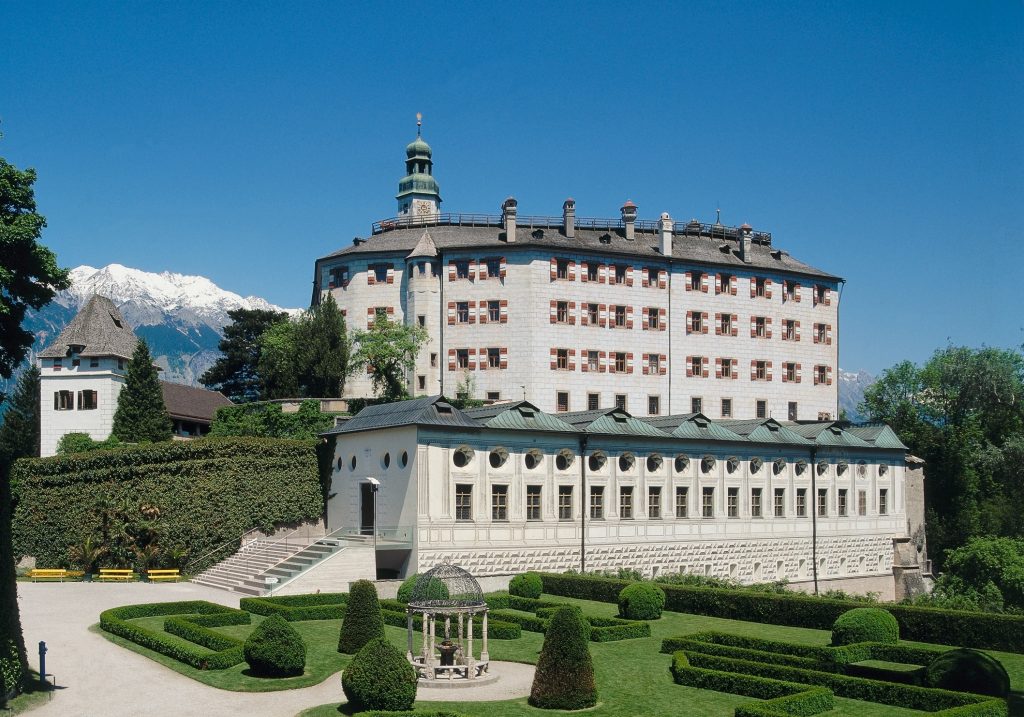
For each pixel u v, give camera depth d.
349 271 95.50
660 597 53.12
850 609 48.28
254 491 69.88
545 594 61.97
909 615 47.38
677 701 34.66
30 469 71.38
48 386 93.19
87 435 87.44
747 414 96.69
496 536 63.31
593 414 71.19
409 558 60.59
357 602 41.69
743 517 76.00
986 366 108.50
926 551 92.12
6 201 37.56
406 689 32.47
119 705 33.12
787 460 79.12
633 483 70.25
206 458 69.12
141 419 83.94
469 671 38.19
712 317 95.75
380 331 86.19
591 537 67.69
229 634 44.72
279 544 65.75
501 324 88.44
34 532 70.38
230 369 126.19
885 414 115.06
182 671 37.66
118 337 95.69
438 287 90.69
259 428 81.56
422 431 60.91
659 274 93.50
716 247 100.50
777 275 99.88
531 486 65.44
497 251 89.12
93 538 67.88
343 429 69.94
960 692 33.12
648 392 91.88
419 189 122.88
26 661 35.31
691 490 73.19
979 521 94.12
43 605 53.28
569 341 89.06
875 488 85.12
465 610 38.59
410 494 61.09
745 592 53.72
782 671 37.12
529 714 32.94
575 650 33.81
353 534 66.56
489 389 88.19
